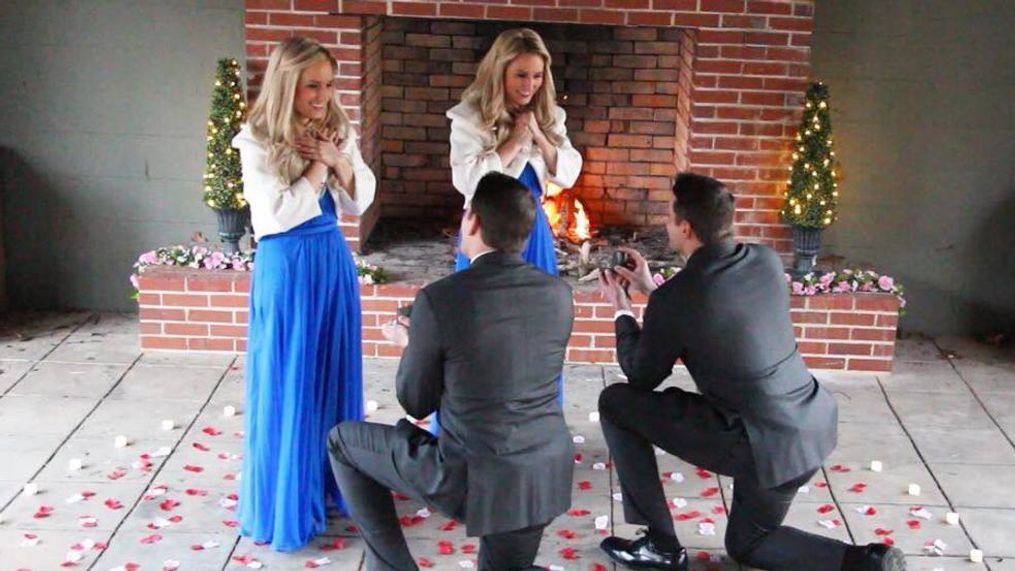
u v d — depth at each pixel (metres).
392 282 6.14
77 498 4.71
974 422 5.68
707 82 6.16
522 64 4.60
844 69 6.53
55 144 6.60
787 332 3.96
